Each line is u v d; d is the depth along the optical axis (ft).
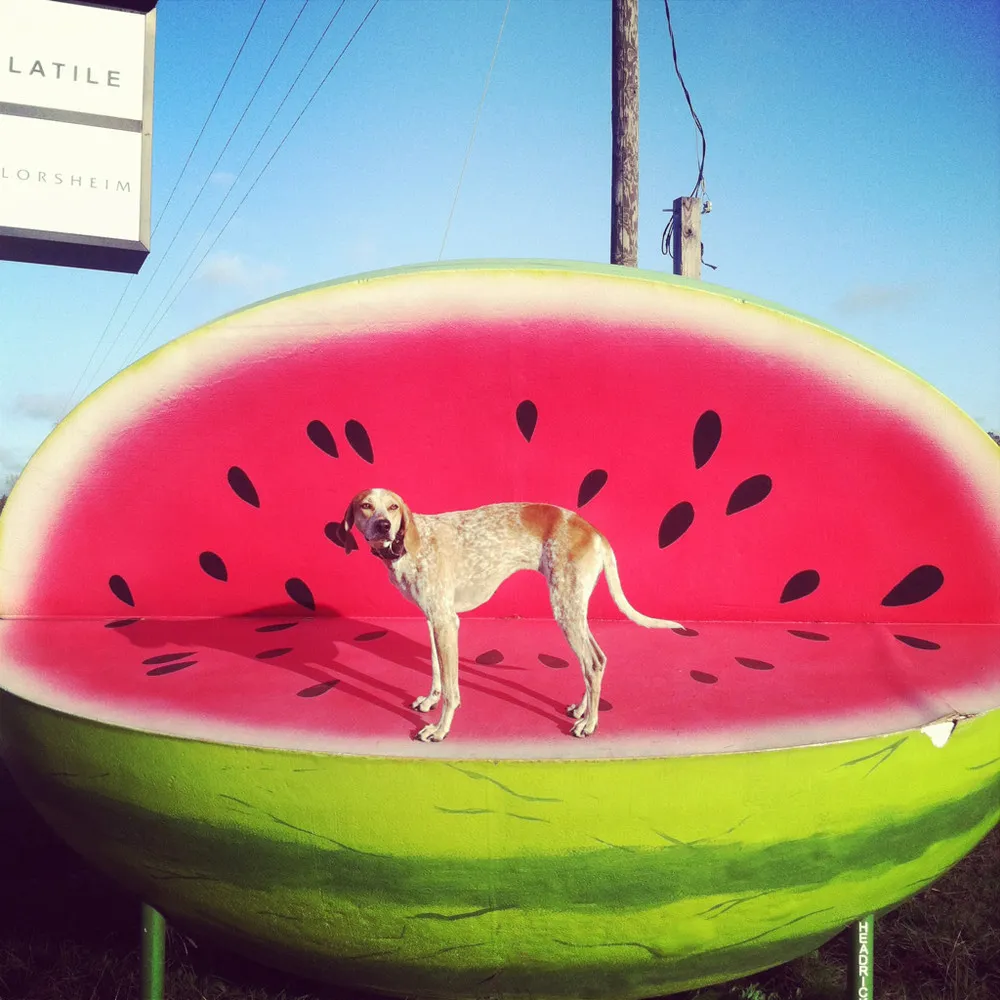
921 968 13.61
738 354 12.92
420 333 13.07
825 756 10.02
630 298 12.94
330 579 13.99
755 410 13.05
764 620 13.64
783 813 10.02
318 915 10.32
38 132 17.87
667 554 13.61
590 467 13.46
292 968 11.31
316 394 13.29
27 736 11.27
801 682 11.47
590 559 10.48
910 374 12.80
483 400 13.28
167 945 13.71
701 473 13.35
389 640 13.11
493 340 13.05
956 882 15.66
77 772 10.85
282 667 12.06
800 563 13.47
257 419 13.38
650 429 13.26
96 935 14.20
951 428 12.84
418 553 10.48
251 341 13.15
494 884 9.94
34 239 17.76
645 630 13.33
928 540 13.19
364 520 10.41
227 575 13.92
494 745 9.95
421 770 9.71
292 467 13.61
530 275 12.96
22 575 13.61
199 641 13.00
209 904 10.76
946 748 10.59
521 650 12.62
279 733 10.24
